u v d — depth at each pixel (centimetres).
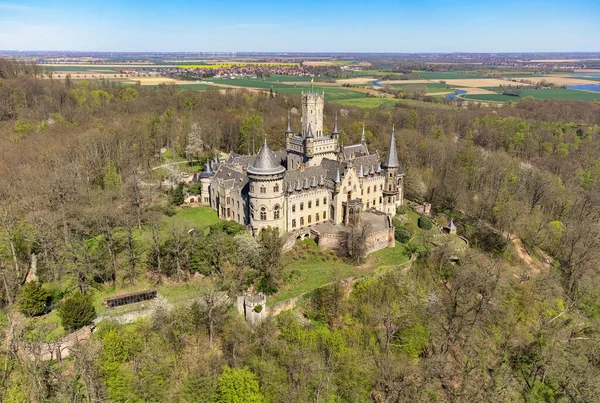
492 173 16438
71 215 11231
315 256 11069
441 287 10819
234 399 6638
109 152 15650
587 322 10419
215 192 13188
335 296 9156
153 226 10544
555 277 11738
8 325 7806
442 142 19462
